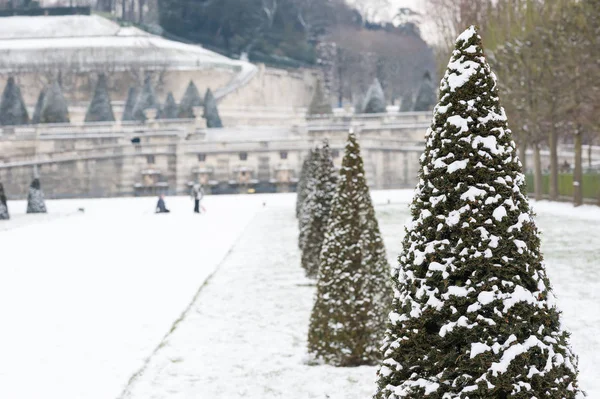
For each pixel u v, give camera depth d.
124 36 135.88
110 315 19.73
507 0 62.16
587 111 46.47
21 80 127.81
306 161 46.03
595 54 44.28
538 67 50.78
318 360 14.62
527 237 7.21
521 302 6.96
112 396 12.90
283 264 28.70
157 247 35.09
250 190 93.06
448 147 7.42
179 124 96.00
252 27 150.12
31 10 149.12
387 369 7.38
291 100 141.38
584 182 54.41
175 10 151.75
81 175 94.00
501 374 6.77
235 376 13.99
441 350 7.10
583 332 16.12
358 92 159.50
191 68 127.50
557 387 6.85
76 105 125.12
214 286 24.06
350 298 14.53
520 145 59.38
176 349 16.11
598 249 29.70
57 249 34.56
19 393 13.07
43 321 19.02
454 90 7.50
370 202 15.09
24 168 94.12
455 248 7.17
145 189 93.31
